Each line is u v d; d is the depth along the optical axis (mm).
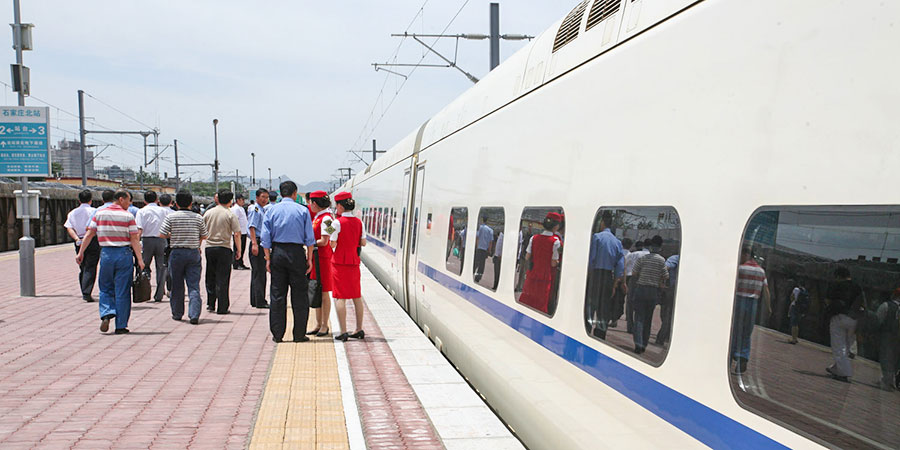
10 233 24688
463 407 5582
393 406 5672
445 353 7949
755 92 2541
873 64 2068
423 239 9867
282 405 5688
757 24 2582
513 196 5395
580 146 4086
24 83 12625
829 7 2256
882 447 1994
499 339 5566
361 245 8648
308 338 8680
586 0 4449
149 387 6301
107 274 8883
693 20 3018
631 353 3299
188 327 9453
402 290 11992
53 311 10766
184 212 9695
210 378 6637
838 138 2158
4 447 4715
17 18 12656
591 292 3799
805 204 2260
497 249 5770
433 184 9320
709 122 2795
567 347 4102
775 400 2352
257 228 11281
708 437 2678
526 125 5164
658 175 3148
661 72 3211
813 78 2279
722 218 2658
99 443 4812
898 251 1945
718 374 2633
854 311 2080
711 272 2703
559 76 4590
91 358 7480
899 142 1962
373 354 7707
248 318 10297
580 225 4004
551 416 4344
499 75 6297
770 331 2389
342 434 4957
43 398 5926
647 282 3174
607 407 3553
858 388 2062
